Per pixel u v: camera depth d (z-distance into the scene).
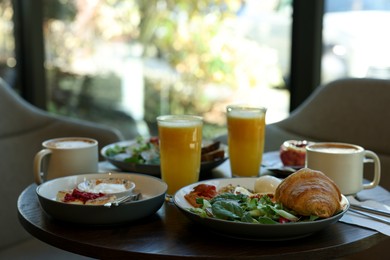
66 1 2.74
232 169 1.32
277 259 0.81
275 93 2.52
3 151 1.79
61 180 1.08
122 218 0.92
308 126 1.94
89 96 2.88
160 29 2.78
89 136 1.85
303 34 2.33
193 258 0.80
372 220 0.97
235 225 0.83
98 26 2.82
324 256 0.84
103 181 1.07
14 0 2.62
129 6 2.79
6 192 1.76
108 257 0.84
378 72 2.23
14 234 1.75
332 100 1.91
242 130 1.28
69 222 0.93
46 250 1.51
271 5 2.46
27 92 2.71
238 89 2.64
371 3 2.20
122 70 2.86
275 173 1.31
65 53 2.78
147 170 1.29
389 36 2.18
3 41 2.62
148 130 2.88
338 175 1.09
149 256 0.82
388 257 1.56
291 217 0.88
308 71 2.35
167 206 1.07
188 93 2.78
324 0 2.30
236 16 2.59
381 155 1.74
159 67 2.81
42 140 1.90
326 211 0.87
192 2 2.69
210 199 0.99
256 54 2.55
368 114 1.81
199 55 2.71
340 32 2.30
